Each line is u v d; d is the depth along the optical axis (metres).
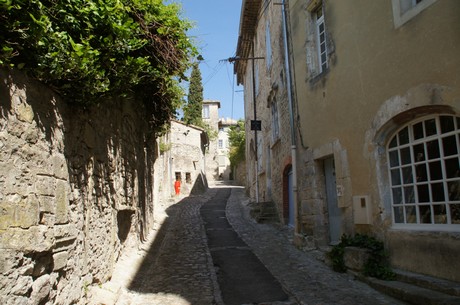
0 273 2.79
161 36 6.27
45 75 3.54
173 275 7.04
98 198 5.38
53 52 3.45
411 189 5.97
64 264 3.94
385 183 6.44
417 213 5.79
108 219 5.88
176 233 11.92
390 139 6.41
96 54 4.01
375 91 6.47
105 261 5.62
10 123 3.06
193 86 40.75
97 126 5.38
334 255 7.16
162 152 18.39
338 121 7.75
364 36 6.75
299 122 9.77
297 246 9.38
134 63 5.05
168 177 23.39
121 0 5.00
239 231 12.52
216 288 6.23
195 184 30.84
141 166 9.05
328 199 8.83
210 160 48.81
